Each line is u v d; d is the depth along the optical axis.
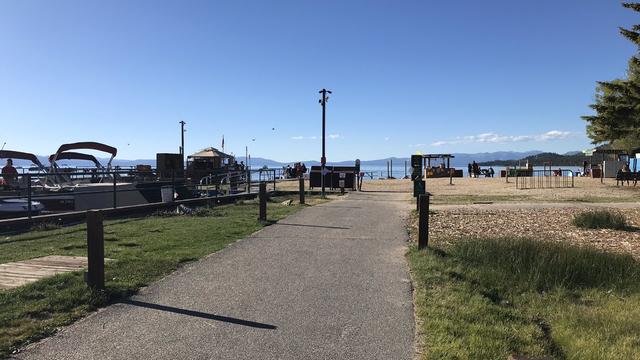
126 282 7.07
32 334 5.10
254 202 20.75
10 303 5.96
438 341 5.08
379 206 19.06
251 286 7.13
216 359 4.68
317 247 10.11
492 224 14.34
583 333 5.56
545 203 20.81
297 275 7.79
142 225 13.12
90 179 24.77
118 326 5.47
